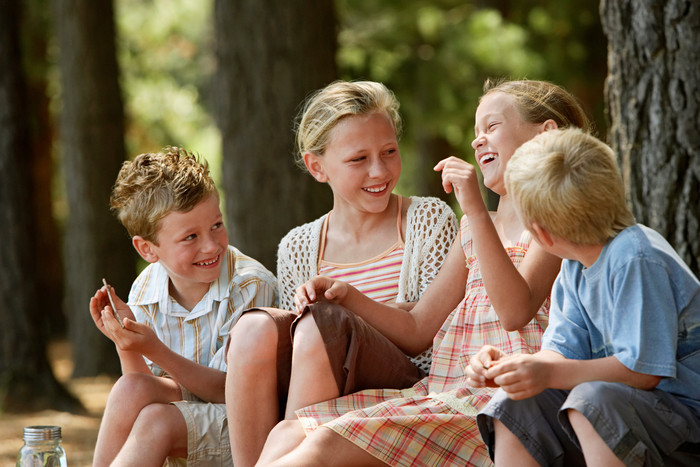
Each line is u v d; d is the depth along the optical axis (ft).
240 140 28.73
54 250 62.23
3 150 35.60
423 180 55.62
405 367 13.19
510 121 13.28
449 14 50.14
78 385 40.52
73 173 41.22
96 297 13.94
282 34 28.48
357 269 14.74
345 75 45.06
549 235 10.68
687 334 10.26
